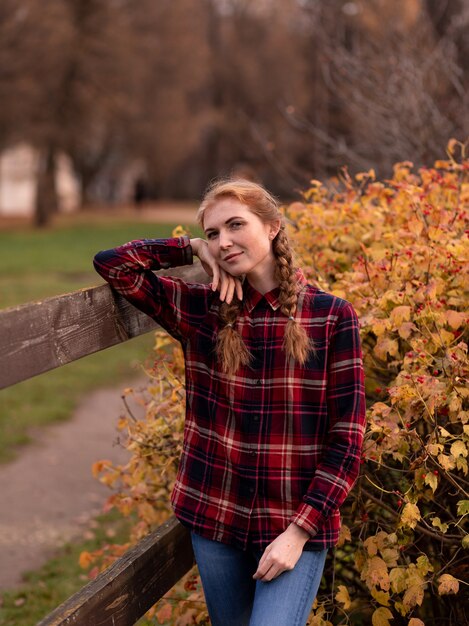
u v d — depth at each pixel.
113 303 2.33
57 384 9.22
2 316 1.83
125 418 3.21
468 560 2.78
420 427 3.00
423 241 3.04
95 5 28.45
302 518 2.06
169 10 32.34
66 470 6.55
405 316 2.68
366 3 7.29
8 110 26.06
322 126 6.80
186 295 2.28
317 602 2.60
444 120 5.67
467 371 2.66
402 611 2.44
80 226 31.61
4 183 42.50
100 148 37.94
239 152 42.03
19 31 25.34
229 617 2.25
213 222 2.16
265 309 2.18
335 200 3.64
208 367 2.22
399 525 2.43
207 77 40.16
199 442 2.23
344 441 2.09
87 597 2.08
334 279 3.49
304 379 2.14
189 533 2.69
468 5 7.19
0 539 5.23
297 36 38.22
